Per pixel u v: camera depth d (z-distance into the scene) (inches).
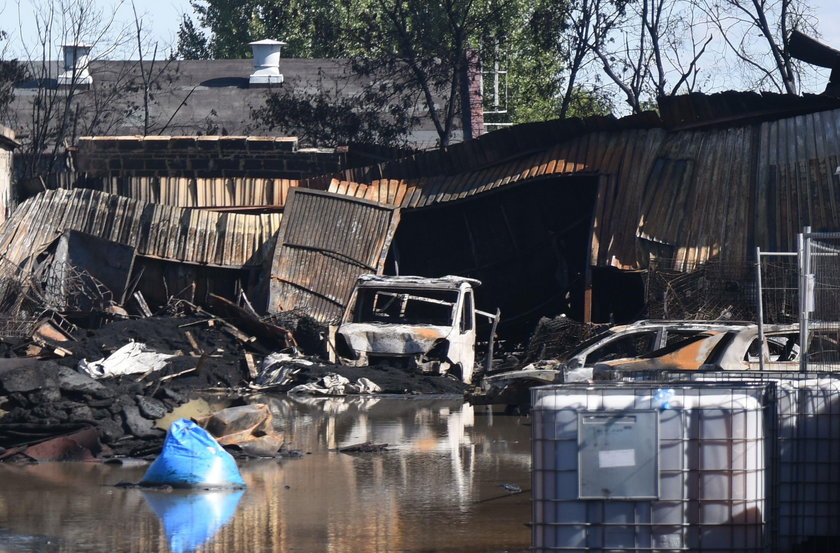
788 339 1391.5
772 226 2047.2
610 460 544.1
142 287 2464.3
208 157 2987.2
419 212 2447.1
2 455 1042.7
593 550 544.7
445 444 1167.6
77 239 2405.3
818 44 2326.5
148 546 691.4
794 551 615.5
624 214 2160.4
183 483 888.9
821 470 617.9
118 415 1115.3
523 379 1428.4
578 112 3833.7
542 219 2412.6
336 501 843.4
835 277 751.7
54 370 1130.7
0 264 2331.4
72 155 3009.4
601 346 1423.5
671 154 2190.0
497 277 2448.3
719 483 542.9
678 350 1371.8
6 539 705.6
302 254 2325.3
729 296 1940.2
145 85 3580.2
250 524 758.5
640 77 3474.4
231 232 2456.9
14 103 3828.7
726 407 544.1
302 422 1365.7
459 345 1861.5
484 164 2391.7
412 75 3501.5
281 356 1865.2
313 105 3676.2
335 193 2364.7
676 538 541.6
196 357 1833.2
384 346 1843.0
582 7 3408.0
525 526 754.8
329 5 4136.3
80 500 838.5
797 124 2092.8
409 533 732.7
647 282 2033.7
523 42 4493.1
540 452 550.9
